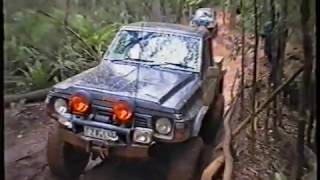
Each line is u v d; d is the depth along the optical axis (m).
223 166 5.12
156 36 5.83
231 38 10.20
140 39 5.81
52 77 4.75
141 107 4.56
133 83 4.91
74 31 5.12
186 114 4.72
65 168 4.90
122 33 5.94
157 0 7.89
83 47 5.57
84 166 5.23
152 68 5.52
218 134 6.17
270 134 5.50
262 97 6.15
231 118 6.64
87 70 5.41
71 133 4.67
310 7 2.62
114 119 4.53
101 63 5.63
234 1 9.38
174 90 4.98
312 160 2.95
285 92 4.48
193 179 4.84
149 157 4.68
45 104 4.74
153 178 5.00
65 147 4.82
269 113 5.68
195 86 5.32
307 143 3.02
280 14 4.34
